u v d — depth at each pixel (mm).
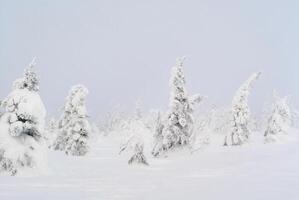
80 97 34594
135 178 17875
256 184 10109
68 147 33406
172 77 32656
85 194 13180
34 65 19797
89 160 27875
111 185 15359
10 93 19078
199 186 12266
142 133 26750
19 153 17828
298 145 28297
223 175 15242
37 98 19297
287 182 10039
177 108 32031
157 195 11805
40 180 16500
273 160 16922
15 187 14562
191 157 28688
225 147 37062
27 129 18703
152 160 28812
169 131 31531
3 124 18219
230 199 8484
